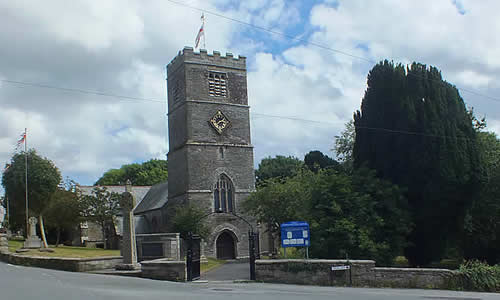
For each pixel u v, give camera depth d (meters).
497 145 45.34
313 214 31.03
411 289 19.59
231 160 52.41
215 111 52.59
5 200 64.75
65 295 14.14
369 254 29.69
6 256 35.22
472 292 18.94
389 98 37.06
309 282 21.17
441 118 34.09
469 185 33.66
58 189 54.62
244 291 17.02
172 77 55.66
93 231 68.50
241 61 54.94
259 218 47.78
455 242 39.09
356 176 33.78
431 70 35.97
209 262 42.41
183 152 51.34
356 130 39.72
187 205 49.53
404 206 33.41
